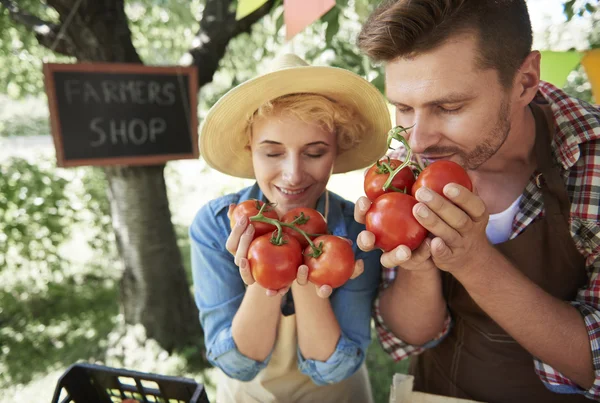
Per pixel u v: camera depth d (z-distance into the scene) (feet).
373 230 3.26
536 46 7.75
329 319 4.34
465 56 3.08
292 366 4.85
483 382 4.57
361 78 4.20
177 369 11.18
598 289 3.83
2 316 13.34
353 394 5.16
